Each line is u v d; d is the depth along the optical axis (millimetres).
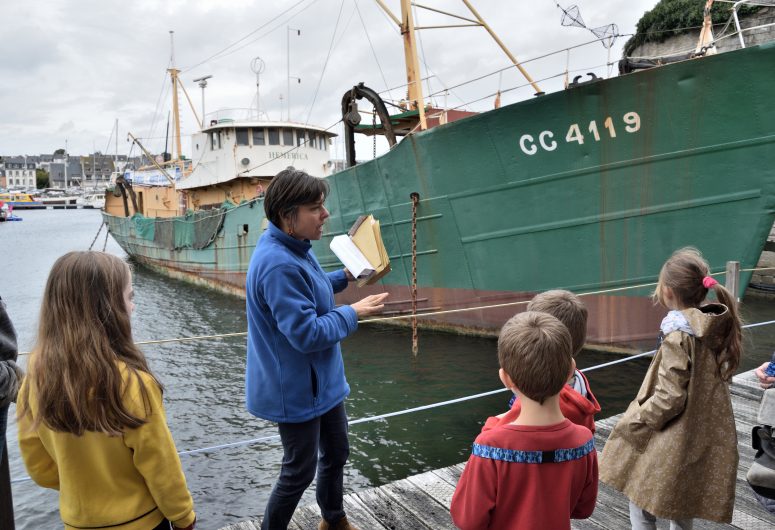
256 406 2141
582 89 6609
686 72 6094
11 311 14586
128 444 1418
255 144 15734
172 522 1517
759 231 6195
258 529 2721
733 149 6121
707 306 1984
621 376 6809
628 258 6906
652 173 6547
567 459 1442
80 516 1449
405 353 8320
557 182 7117
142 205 24391
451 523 2721
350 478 4906
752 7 14211
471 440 5582
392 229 8844
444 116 9016
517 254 7637
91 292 1364
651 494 1981
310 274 2117
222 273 14992
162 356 9023
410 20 8844
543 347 1398
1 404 1600
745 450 3506
